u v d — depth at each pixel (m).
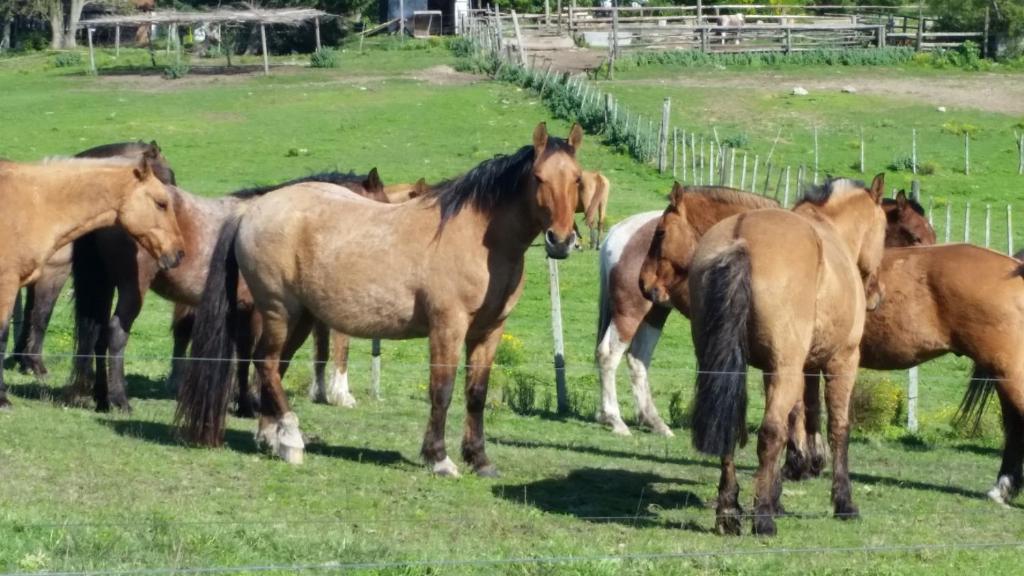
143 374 17.81
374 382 17.25
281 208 11.51
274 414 11.61
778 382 9.07
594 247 31.80
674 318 25.98
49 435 11.42
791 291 9.00
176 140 44.00
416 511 9.77
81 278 13.52
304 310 11.68
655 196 36.88
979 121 47.78
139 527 8.48
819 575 8.50
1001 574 8.91
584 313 25.84
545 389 18.89
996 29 61.84
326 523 9.10
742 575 8.43
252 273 11.61
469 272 10.94
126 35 83.81
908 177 39.31
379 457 11.96
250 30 68.88
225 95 53.50
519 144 43.00
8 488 9.36
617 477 11.78
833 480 10.32
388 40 70.06
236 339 11.87
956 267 12.01
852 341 9.95
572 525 9.66
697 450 8.92
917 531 10.07
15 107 50.66
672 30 63.75
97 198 12.55
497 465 11.92
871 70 59.16
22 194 12.38
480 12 72.19
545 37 67.12
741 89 53.56
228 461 11.06
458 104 49.75
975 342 11.91
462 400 17.03
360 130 45.44
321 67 61.72
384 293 11.12
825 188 11.20
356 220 11.31
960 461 14.35
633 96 51.31
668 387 19.88
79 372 13.64
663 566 8.46
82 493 9.48
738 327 8.87
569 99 47.81
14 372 16.30
